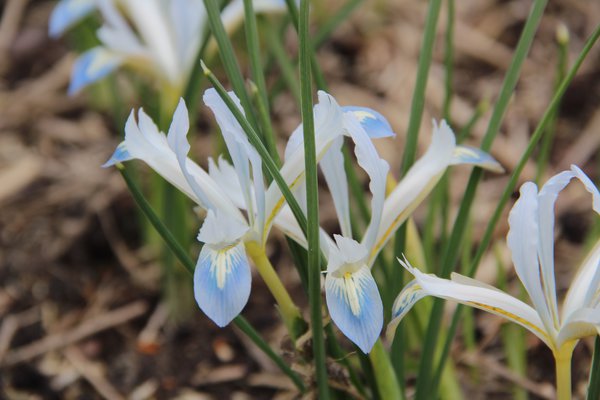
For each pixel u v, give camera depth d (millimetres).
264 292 713
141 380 663
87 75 646
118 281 736
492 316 673
